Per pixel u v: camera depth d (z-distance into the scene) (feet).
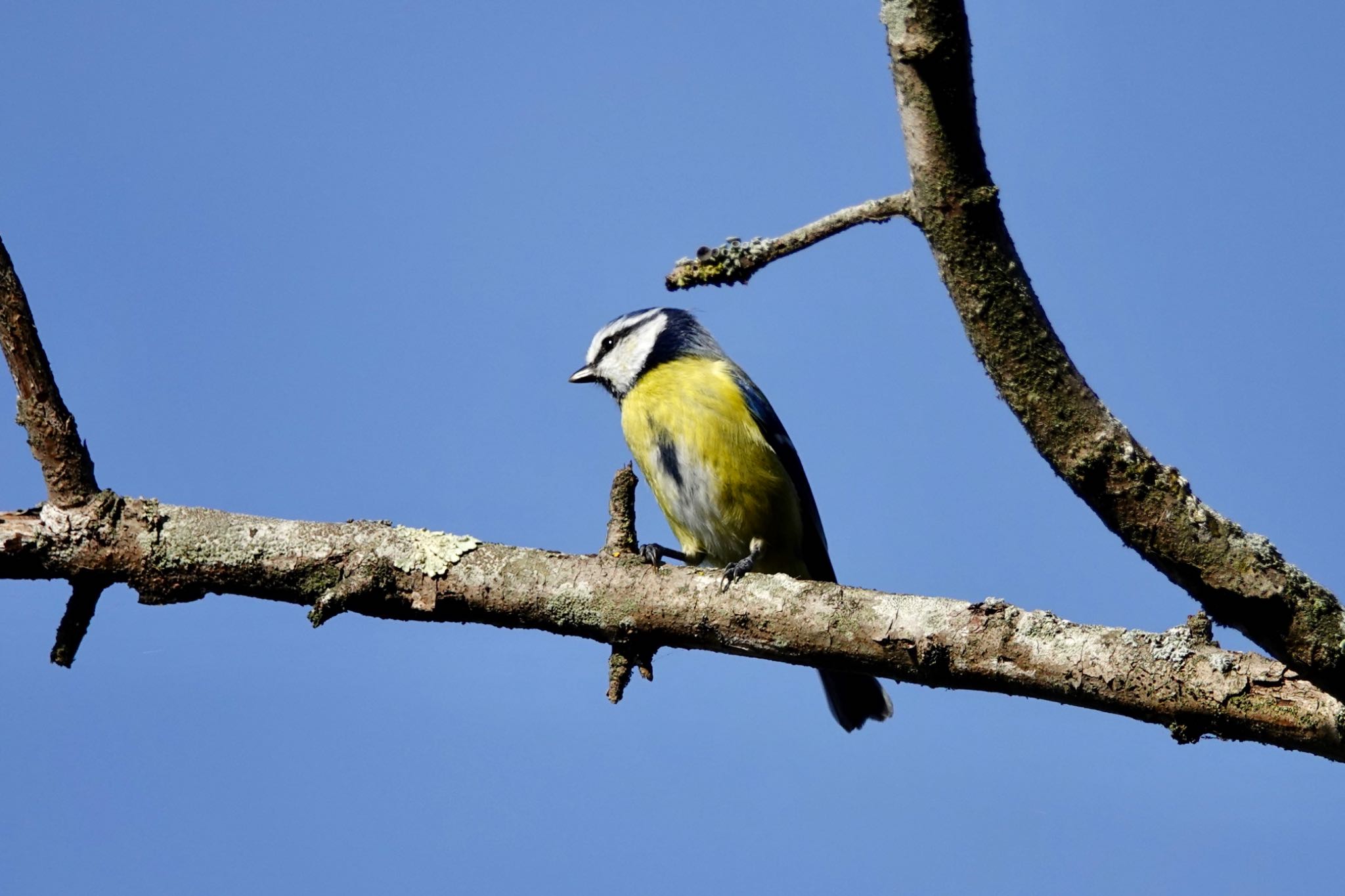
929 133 19.03
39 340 25.82
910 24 18.31
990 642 24.54
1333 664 21.08
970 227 19.60
